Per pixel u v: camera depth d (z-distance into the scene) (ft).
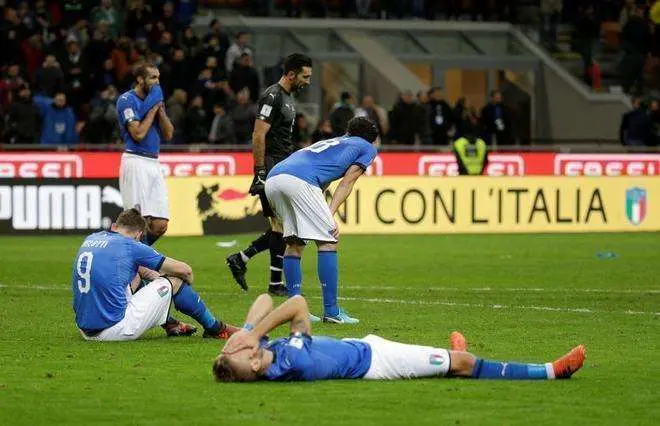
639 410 87.76
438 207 271.90
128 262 116.47
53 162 263.29
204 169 270.26
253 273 192.65
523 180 275.59
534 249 235.40
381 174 280.72
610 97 378.12
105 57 302.66
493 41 386.93
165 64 305.94
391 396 90.68
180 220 263.70
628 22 377.50
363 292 166.30
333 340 95.71
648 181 283.59
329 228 133.08
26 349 113.09
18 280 178.09
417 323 134.41
